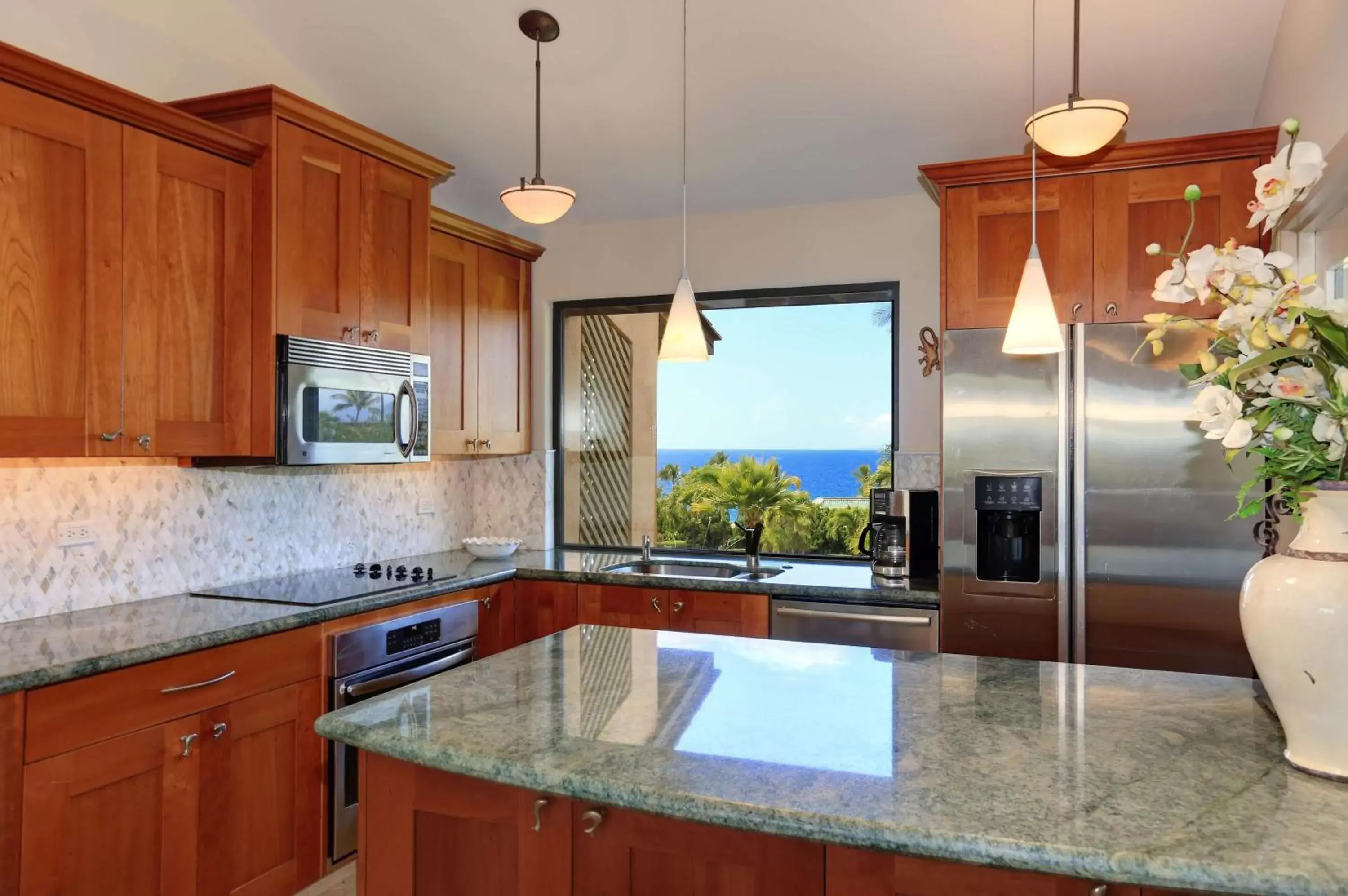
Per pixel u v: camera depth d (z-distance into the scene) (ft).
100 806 6.89
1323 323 4.14
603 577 11.93
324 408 9.56
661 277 13.97
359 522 12.48
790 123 11.57
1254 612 4.38
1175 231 9.70
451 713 5.27
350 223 10.09
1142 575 9.62
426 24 10.52
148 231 8.13
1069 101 7.35
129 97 7.76
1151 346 9.62
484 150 12.61
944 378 10.34
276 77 11.01
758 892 4.27
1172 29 9.46
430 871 4.91
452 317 12.55
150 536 9.47
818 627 10.84
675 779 4.22
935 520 11.69
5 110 6.99
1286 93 9.08
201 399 8.66
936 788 4.12
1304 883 3.28
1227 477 9.34
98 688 6.87
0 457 7.00
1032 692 5.78
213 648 7.82
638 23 10.21
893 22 9.80
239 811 8.09
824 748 4.67
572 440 15.56
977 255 10.30
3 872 6.22
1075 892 3.78
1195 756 4.56
